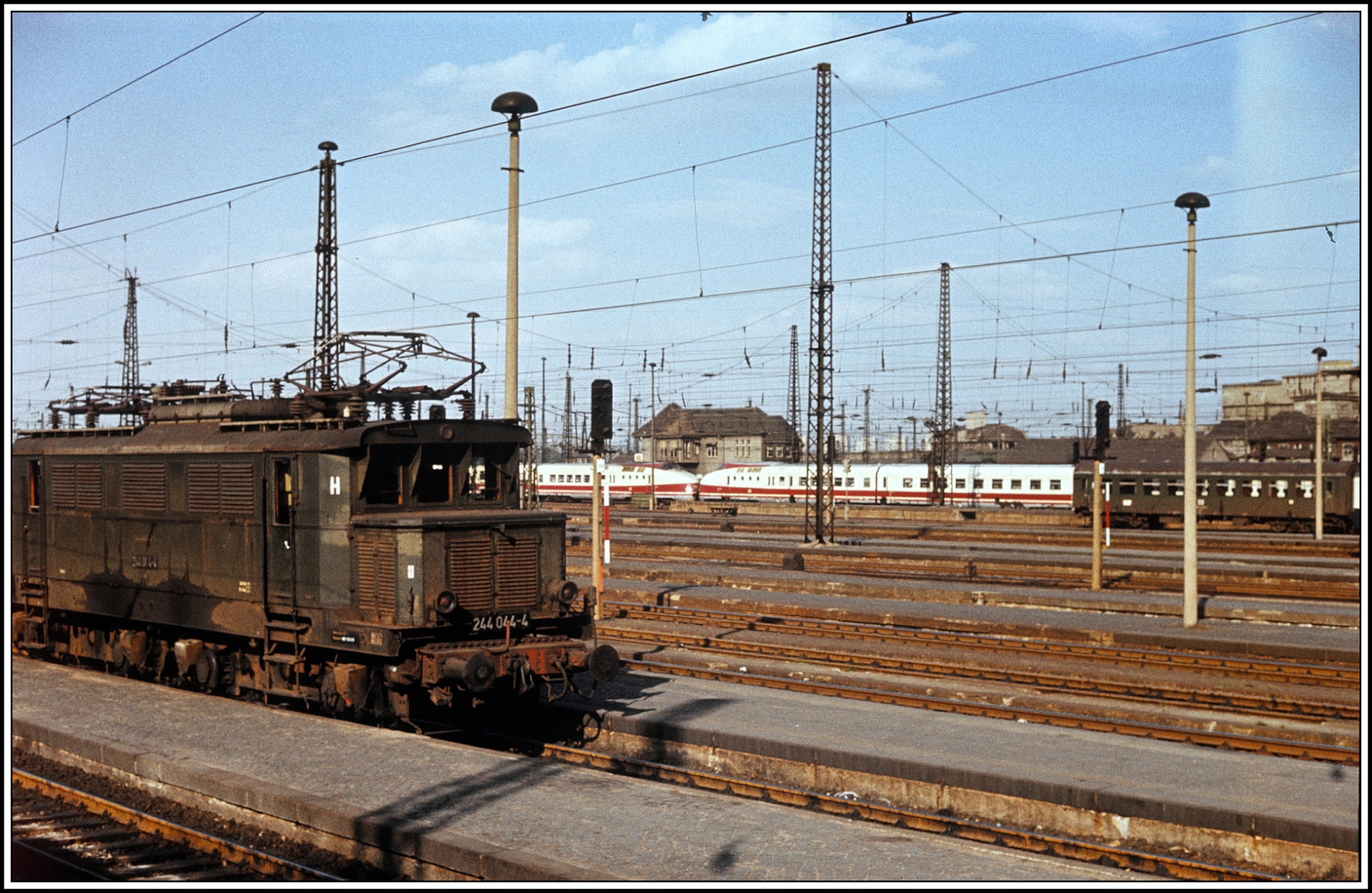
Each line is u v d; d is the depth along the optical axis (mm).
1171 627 23688
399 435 15719
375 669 15555
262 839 11648
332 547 15570
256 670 17266
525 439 17094
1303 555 44375
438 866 10430
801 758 13992
